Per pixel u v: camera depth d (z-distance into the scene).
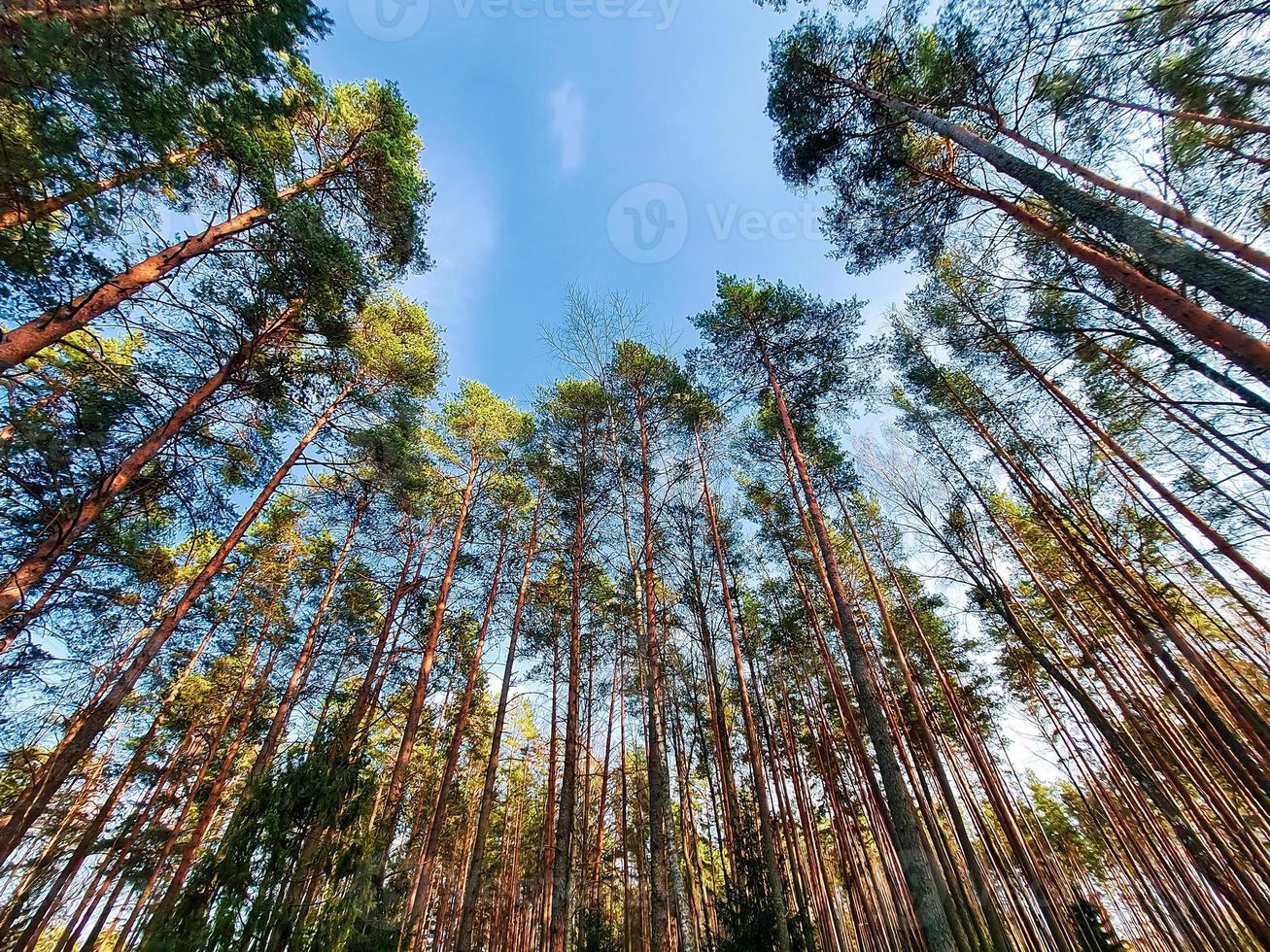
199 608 12.13
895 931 12.90
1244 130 6.64
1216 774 10.55
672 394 12.81
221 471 9.52
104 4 4.49
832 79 8.59
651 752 8.73
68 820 11.28
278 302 8.71
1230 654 11.16
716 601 14.50
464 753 19.00
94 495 6.95
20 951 9.58
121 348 8.76
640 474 12.66
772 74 8.91
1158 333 8.14
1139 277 5.61
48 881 10.91
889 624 12.95
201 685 13.79
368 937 4.59
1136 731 10.12
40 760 10.04
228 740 14.73
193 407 8.12
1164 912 12.14
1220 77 6.44
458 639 14.76
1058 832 17.62
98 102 4.62
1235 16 5.91
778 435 13.02
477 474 15.09
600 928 9.85
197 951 3.56
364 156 9.00
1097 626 11.89
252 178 6.68
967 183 8.58
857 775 15.47
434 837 11.02
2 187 4.89
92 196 5.41
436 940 17.75
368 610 14.12
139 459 7.44
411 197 9.20
